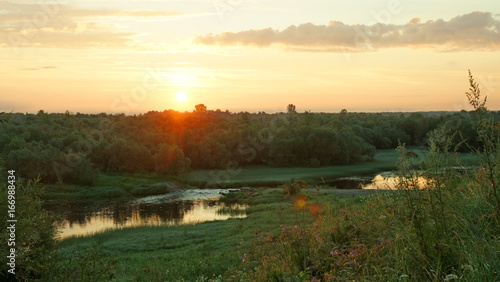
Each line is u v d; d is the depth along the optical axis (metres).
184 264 15.51
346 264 4.29
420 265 3.27
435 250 3.31
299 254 5.12
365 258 4.35
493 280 2.64
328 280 3.96
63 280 8.94
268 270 5.41
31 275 9.24
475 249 2.95
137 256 20.81
